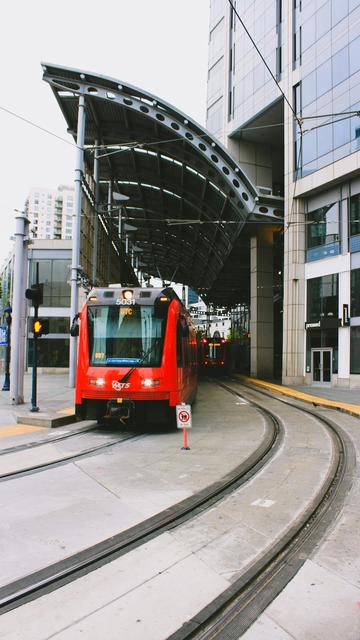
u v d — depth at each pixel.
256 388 25.44
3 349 30.38
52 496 6.20
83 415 11.12
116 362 10.87
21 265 15.62
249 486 6.73
